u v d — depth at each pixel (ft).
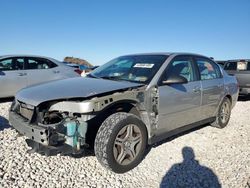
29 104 11.44
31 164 12.05
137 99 12.37
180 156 14.02
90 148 12.69
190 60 16.49
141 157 12.50
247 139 17.25
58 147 10.64
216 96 17.98
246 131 19.13
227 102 19.66
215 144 16.05
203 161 13.56
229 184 11.36
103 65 17.15
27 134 11.14
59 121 11.39
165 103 13.51
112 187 10.69
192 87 15.55
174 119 14.38
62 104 11.18
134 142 12.12
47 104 11.39
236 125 20.68
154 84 13.15
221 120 19.16
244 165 13.19
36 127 10.75
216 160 13.74
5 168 11.51
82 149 11.19
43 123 11.10
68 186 10.54
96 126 12.21
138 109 12.78
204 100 16.67
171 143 15.76
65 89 12.01
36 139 10.71
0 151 13.12
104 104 11.20
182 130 15.49
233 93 20.12
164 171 12.32
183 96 14.65
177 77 13.76
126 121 11.64
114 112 12.44
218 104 18.48
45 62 29.55
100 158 11.29
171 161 13.38
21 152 13.17
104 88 11.90
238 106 29.91
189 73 16.07
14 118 12.23
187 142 16.11
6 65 27.04
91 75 15.79
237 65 36.24
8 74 26.66
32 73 28.07
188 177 11.89
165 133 14.12
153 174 12.00
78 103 10.84
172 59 14.96
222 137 17.43
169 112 13.85
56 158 12.82
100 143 11.20
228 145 15.97
